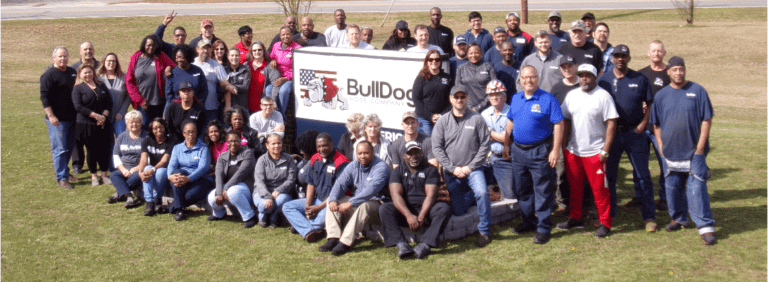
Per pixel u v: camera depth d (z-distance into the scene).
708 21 28.94
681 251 5.64
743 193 7.27
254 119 8.00
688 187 5.87
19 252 6.07
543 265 5.45
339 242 5.91
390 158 6.56
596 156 5.93
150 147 7.39
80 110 8.02
